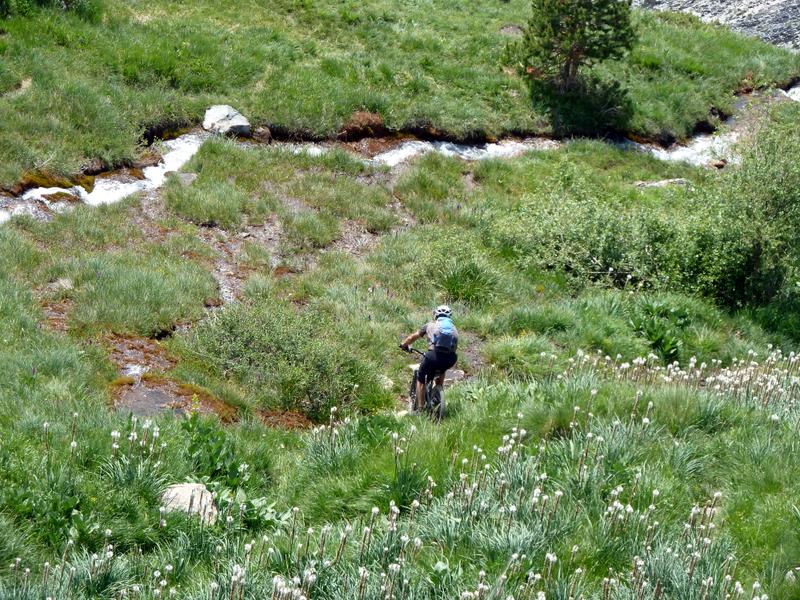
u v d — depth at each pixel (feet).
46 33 65.57
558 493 22.17
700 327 48.44
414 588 19.27
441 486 25.03
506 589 18.99
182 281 45.85
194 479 26.94
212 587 18.66
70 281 43.60
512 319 47.29
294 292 48.55
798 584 19.70
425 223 59.82
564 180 66.28
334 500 25.30
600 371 36.52
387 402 39.19
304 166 63.05
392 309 47.67
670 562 19.92
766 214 53.06
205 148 61.26
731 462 25.66
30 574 20.89
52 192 52.60
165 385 36.47
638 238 55.47
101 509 23.90
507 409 31.14
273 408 37.47
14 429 27.76
